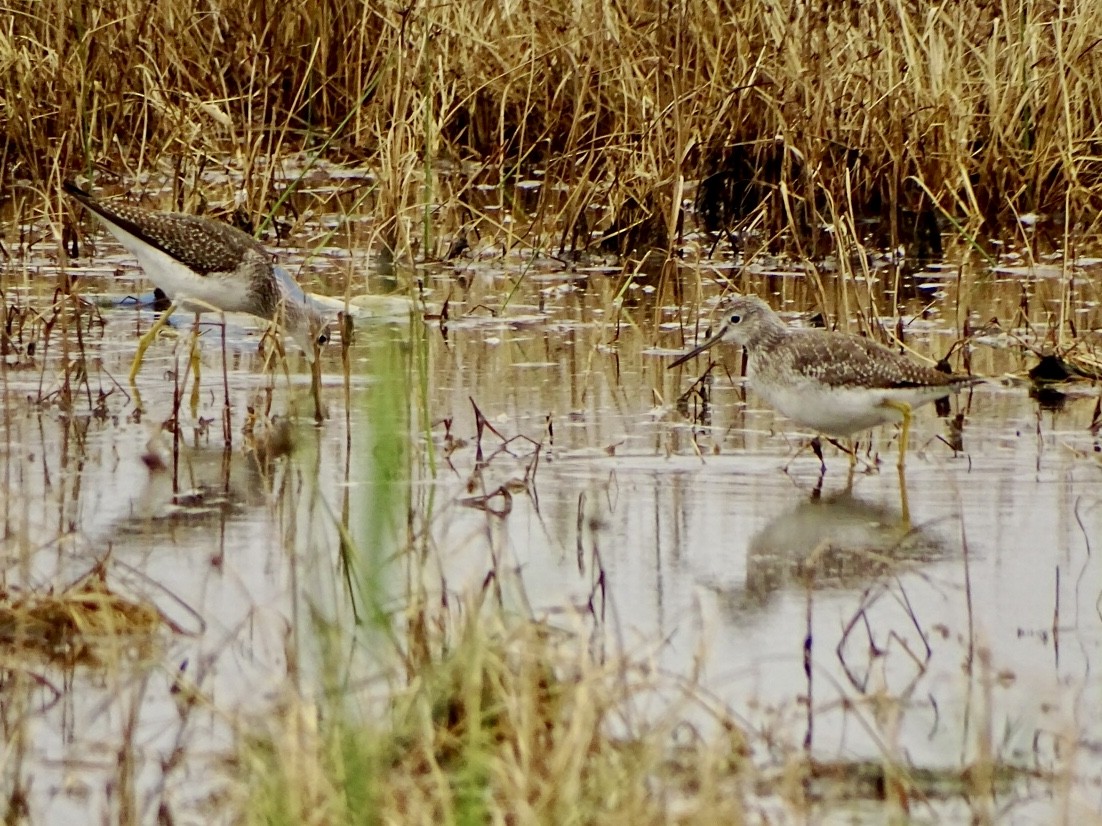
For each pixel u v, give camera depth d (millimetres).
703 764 7316
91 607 9289
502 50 22719
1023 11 21375
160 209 19938
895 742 7867
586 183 20125
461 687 7977
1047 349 15117
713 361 15195
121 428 13055
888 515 11242
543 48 22406
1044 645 9188
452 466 12195
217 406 13750
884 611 9656
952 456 12562
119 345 15531
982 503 11477
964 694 8625
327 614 9453
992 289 17594
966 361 14758
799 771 7574
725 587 9953
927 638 9312
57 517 10953
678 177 18828
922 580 10109
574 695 7582
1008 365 14969
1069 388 14422
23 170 21625
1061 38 20531
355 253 19188
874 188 20375
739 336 12828
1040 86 20766
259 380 14555
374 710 8250
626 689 7605
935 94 20156
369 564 9188
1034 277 18094
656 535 10828
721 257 19094
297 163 22734
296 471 12070
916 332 15883
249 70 22828
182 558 10289
